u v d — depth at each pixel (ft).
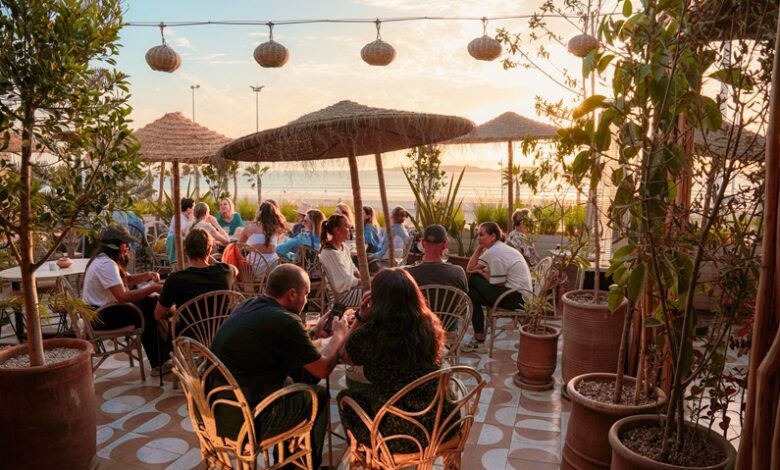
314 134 11.03
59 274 16.19
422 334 7.54
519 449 11.38
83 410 9.88
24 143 8.29
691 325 7.52
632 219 7.74
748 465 5.58
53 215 8.92
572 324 13.15
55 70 8.23
